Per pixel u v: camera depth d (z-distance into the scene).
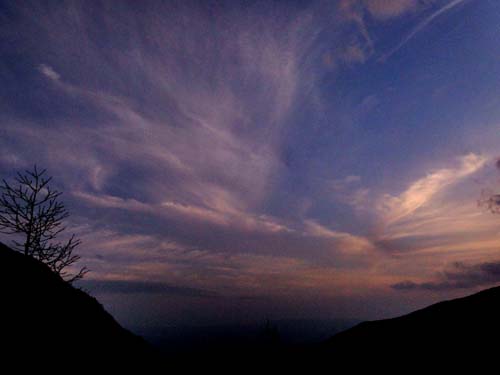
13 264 15.55
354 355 24.73
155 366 19.52
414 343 22.81
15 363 11.26
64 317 15.59
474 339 20.20
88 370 13.72
